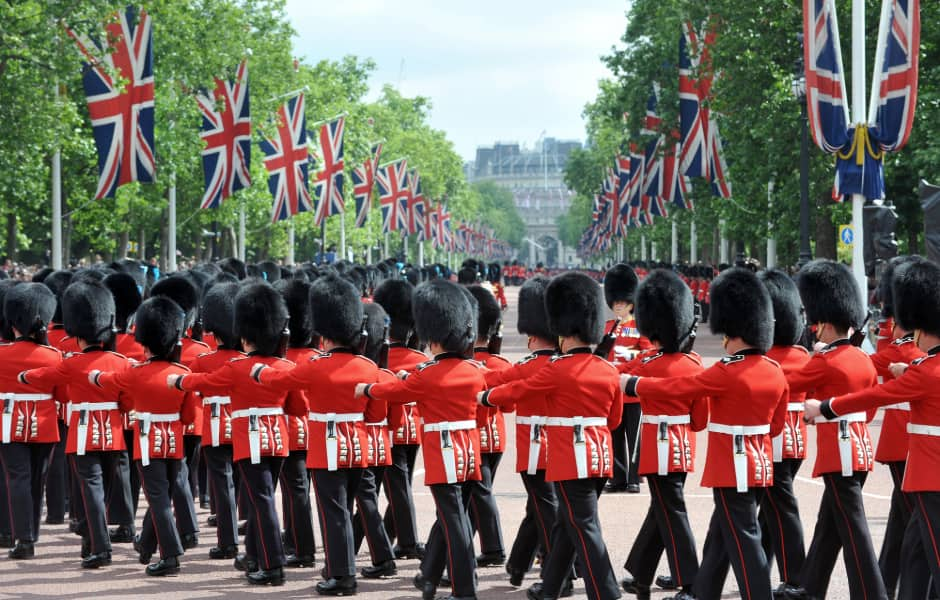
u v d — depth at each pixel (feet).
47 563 85.25
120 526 91.35
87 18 215.31
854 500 70.54
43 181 269.85
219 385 79.82
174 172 313.12
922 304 65.87
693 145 286.25
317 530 96.22
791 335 79.77
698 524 94.79
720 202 319.68
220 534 85.97
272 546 78.95
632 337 103.60
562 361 70.38
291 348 91.09
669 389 68.44
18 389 86.79
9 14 202.90
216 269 159.33
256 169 389.19
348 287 78.38
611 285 104.32
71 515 95.14
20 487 86.43
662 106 337.31
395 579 80.84
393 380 75.36
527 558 77.87
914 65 190.80
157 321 83.10
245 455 79.77
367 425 78.28
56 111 220.84
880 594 69.82
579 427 69.77
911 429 64.59
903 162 258.78
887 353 81.46
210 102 291.79
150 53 228.63
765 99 276.62
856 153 195.21
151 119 229.04
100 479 84.79
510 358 250.16
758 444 67.77
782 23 268.82
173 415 83.71
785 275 81.61
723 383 67.41
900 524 73.56
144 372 82.84
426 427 73.26
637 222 501.56
